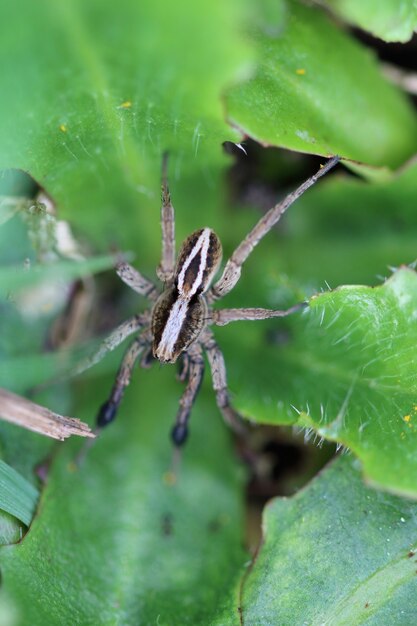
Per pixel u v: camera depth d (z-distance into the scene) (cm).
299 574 8
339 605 8
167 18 7
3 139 8
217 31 7
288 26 8
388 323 8
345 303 8
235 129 8
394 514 8
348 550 8
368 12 8
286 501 8
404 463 8
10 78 8
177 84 8
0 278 8
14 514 8
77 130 8
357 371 8
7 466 8
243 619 8
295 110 8
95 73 8
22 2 7
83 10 7
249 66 8
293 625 8
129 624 8
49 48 8
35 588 8
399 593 8
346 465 8
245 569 8
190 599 8
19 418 8
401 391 8
